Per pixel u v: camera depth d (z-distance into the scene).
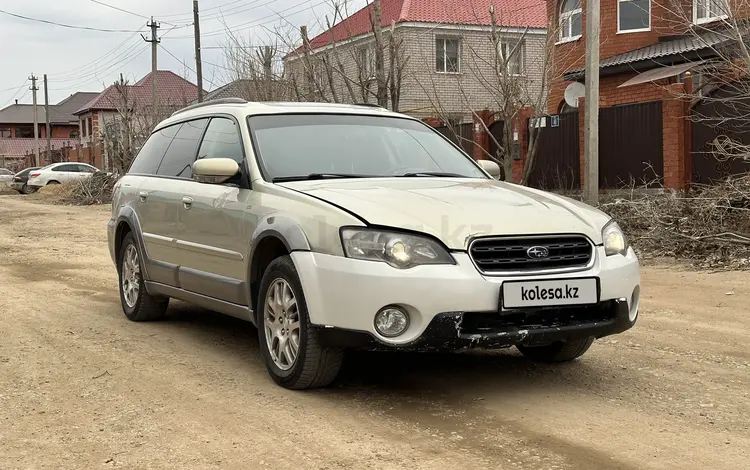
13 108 86.00
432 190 4.95
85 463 3.69
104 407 4.53
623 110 14.26
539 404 4.55
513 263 4.39
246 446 3.88
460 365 5.45
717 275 8.95
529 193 5.15
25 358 5.69
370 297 4.27
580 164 15.17
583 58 20.16
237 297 5.36
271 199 5.03
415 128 6.25
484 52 26.36
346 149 5.67
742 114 12.13
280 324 4.88
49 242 15.07
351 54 18.34
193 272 5.89
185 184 6.14
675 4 14.00
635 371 5.31
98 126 56.19
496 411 4.42
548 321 4.49
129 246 7.09
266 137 5.59
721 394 4.78
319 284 4.45
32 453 3.83
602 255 4.62
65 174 35.94
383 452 3.77
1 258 12.34
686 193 12.26
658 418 4.31
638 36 19.42
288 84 18.45
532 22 26.38
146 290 6.79
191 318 7.20
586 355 5.75
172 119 7.14
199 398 4.68
